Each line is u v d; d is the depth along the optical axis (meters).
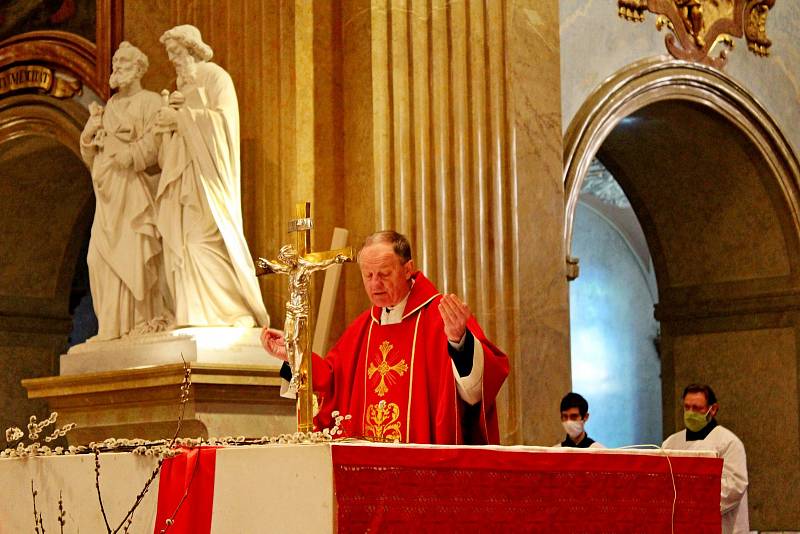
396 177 7.71
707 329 11.16
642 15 9.80
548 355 8.10
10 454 4.43
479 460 3.48
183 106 7.47
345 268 7.70
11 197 10.88
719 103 10.22
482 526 3.47
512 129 8.09
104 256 7.60
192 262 7.25
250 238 7.84
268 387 7.07
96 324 13.27
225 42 8.16
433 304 4.98
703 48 10.20
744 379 10.89
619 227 14.91
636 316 14.99
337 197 7.80
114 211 7.58
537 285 8.12
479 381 4.40
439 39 7.97
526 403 7.93
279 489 3.45
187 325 7.20
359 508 3.34
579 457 3.62
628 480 3.68
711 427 7.49
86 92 9.72
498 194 8.00
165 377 6.89
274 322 7.69
